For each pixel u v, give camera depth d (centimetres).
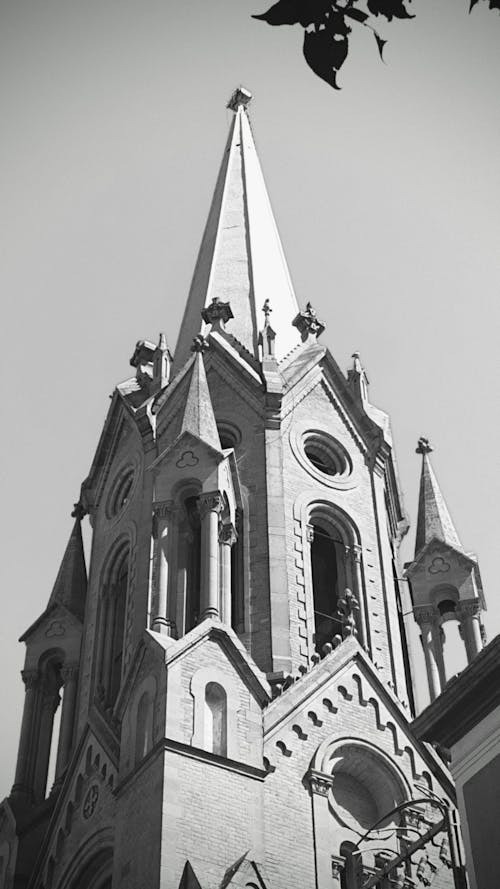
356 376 5147
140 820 3478
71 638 4838
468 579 4756
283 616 4241
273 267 5644
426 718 2736
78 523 5206
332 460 4931
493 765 2594
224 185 6075
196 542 4431
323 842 3706
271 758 3803
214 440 4428
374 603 4550
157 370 4975
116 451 4984
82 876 3900
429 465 5162
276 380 4888
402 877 3694
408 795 3969
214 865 3384
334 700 4059
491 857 2517
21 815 4378
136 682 3816
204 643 3828
